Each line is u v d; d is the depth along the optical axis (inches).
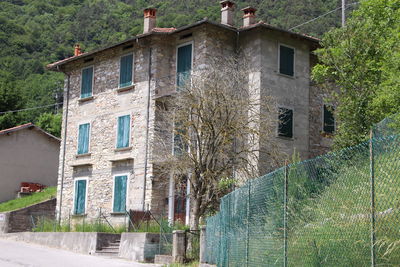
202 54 940.6
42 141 1530.5
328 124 1019.3
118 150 1030.4
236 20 2632.9
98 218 963.3
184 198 946.1
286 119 946.7
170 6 3681.1
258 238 431.5
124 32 3499.0
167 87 986.7
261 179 433.1
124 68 1048.2
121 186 1011.3
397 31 709.3
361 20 813.9
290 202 375.2
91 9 3895.2
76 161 1120.8
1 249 834.8
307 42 1002.1
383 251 279.6
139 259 754.8
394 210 272.1
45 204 1186.0
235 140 868.0
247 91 843.4
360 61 770.8
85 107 1123.3
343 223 313.1
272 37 956.6
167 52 1003.9
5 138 1465.3
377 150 282.0
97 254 821.9
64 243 911.0
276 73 948.6
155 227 829.2
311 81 1003.3
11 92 2043.6
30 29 3447.3
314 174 354.3
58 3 4254.4
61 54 3339.1
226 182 756.6
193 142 791.1
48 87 2849.4
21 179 1477.6
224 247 533.0
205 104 766.5
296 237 363.9
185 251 677.3
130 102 1025.5
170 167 828.0
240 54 965.2
